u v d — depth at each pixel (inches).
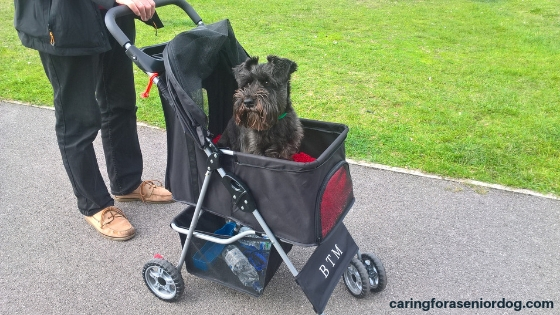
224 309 129.2
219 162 109.7
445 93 278.4
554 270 141.9
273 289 136.8
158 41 383.2
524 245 152.9
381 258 148.4
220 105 154.9
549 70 321.7
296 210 106.2
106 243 156.3
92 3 130.8
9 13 487.2
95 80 142.8
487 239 156.1
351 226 163.9
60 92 139.1
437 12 505.0
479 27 442.3
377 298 132.5
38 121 247.4
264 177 106.3
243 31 417.1
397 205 174.9
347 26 442.3
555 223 163.2
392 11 508.7
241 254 124.3
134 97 164.4
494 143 214.1
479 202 175.6
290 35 406.9
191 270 133.1
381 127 233.1
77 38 128.0
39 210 173.3
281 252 112.9
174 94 111.3
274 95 139.6
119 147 168.4
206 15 473.7
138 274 142.3
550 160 200.2
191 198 123.8
